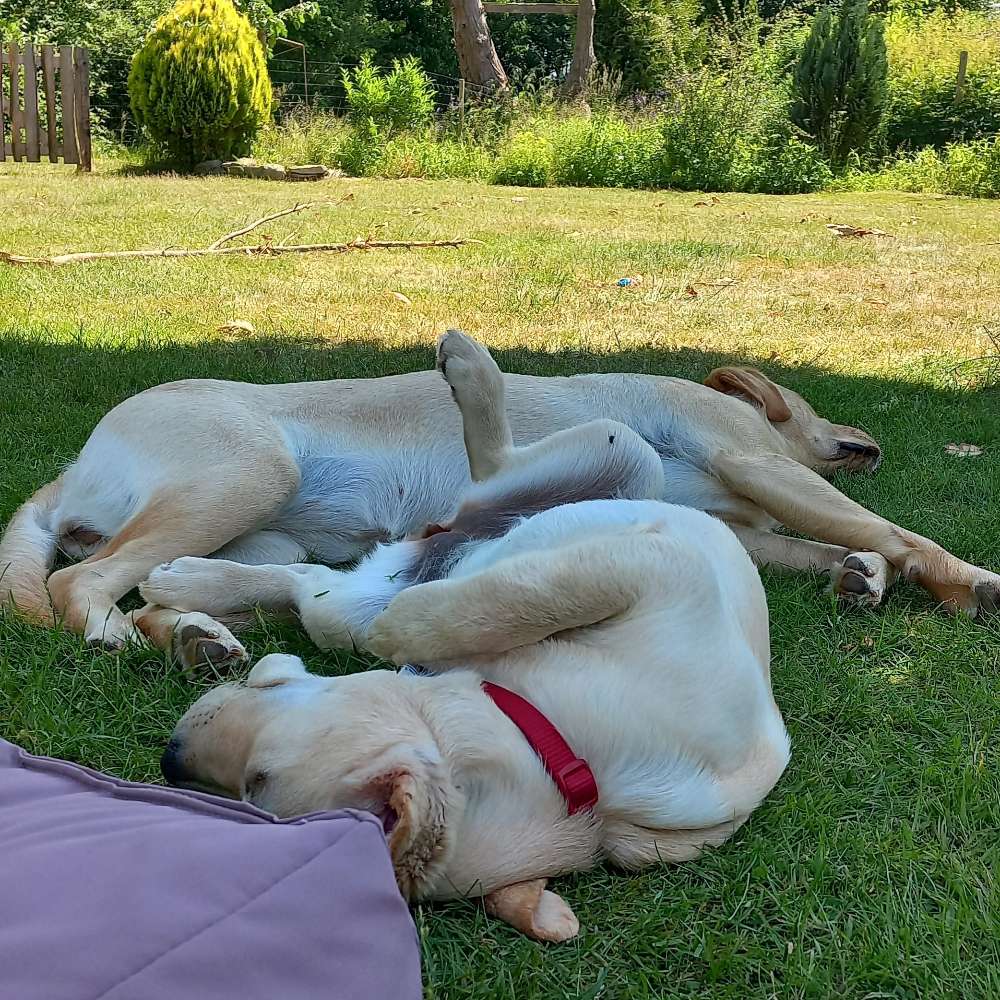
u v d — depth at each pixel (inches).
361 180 391.2
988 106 491.5
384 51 798.5
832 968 45.8
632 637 54.6
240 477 76.4
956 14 598.5
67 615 68.9
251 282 183.3
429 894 45.7
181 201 287.1
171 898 34.6
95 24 508.4
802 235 263.9
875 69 439.8
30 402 113.3
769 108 427.5
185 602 69.2
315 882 36.3
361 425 83.7
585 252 225.6
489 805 47.6
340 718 46.4
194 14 383.6
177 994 32.2
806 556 82.9
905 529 87.0
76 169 383.2
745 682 55.2
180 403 79.2
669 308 175.6
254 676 51.4
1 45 382.6
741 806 52.9
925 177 420.8
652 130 424.2
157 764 56.6
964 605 75.7
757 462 82.4
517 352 141.8
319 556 83.7
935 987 44.5
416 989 36.6
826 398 125.9
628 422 86.4
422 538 72.3
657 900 48.7
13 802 42.2
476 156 424.8
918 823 54.7
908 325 167.8
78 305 161.6
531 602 54.1
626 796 50.8
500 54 824.9
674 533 60.9
